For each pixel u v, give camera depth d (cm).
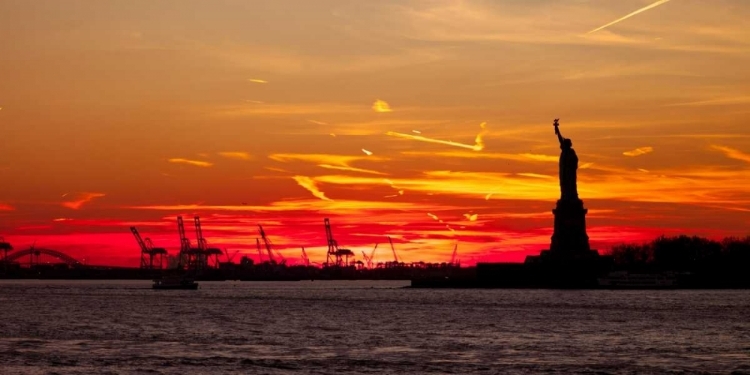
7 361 18412
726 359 19212
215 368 17612
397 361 18712
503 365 18225
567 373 17250
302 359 18912
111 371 17175
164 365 17962
